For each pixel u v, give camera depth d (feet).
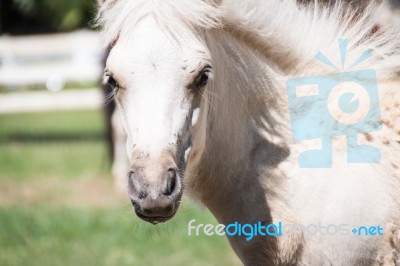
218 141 14.11
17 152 53.31
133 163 12.20
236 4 13.50
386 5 15.84
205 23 12.82
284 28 14.17
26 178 44.06
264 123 14.28
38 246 29.76
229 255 27.99
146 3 12.53
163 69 12.34
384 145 14.19
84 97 67.97
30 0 82.33
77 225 32.01
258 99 14.24
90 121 70.90
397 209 14.02
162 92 12.32
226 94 13.96
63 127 67.15
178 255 28.19
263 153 14.19
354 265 14.06
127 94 12.53
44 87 72.43
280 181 14.02
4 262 27.89
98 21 13.41
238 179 14.23
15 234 30.99
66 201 37.50
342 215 13.79
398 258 14.08
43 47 73.10
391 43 14.83
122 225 31.50
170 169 12.07
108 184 41.68
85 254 28.50
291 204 13.97
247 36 13.94
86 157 50.57
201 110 13.07
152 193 11.90
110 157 44.06
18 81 69.67
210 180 14.38
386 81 14.64
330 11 15.24
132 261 27.45
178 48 12.41
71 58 73.46
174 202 12.03
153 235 30.25
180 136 12.44
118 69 12.48
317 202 13.88
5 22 117.19
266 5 13.96
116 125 43.01
